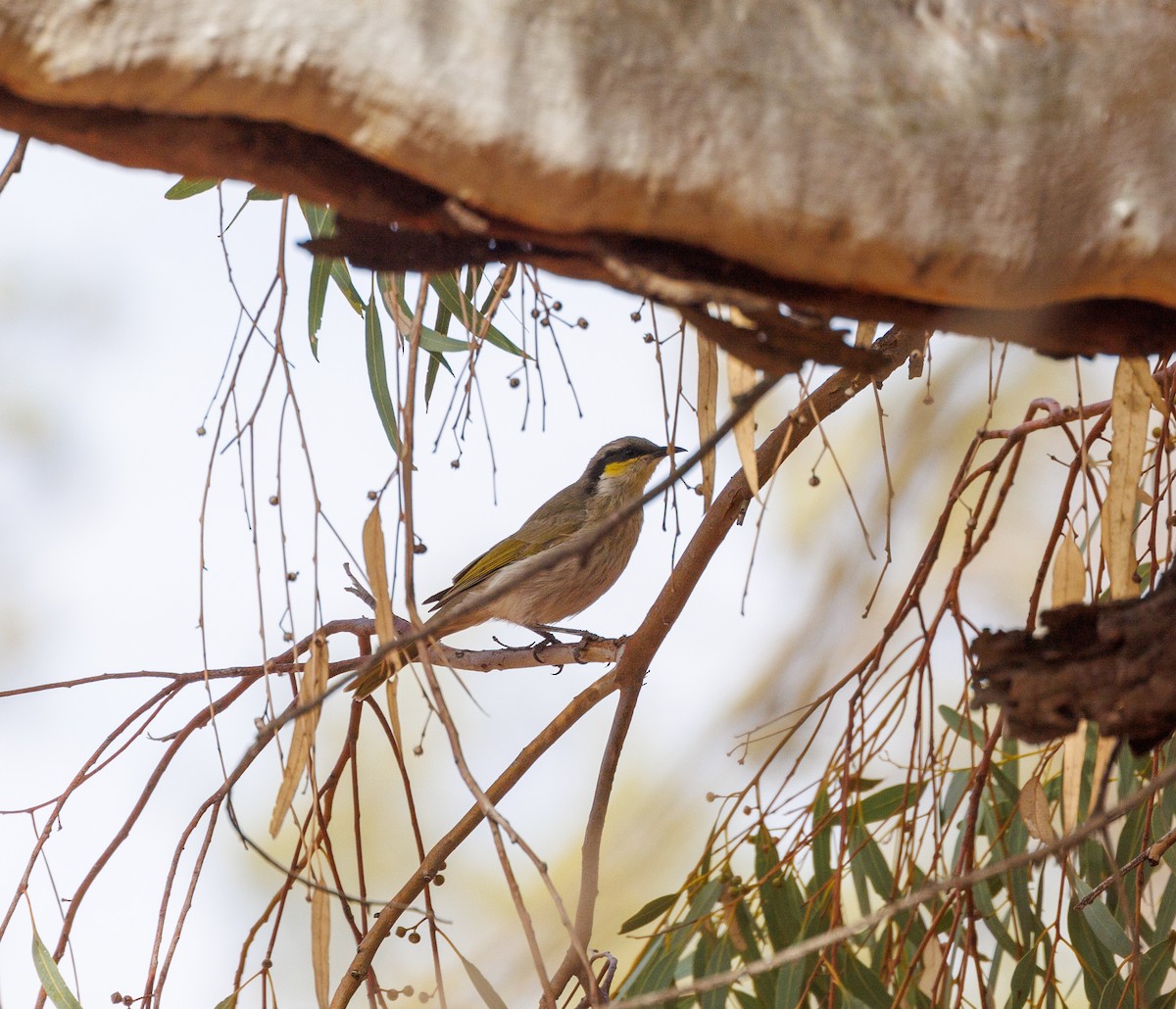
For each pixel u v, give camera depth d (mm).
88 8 3867
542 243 4117
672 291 3871
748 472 5094
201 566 5855
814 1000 6875
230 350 5992
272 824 5285
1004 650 4480
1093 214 3869
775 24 3914
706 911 7203
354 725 6445
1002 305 3896
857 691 6426
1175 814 6867
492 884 13477
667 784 14461
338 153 4180
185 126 4148
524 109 3756
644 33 3838
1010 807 7258
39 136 4203
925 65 3949
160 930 5820
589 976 4348
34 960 5895
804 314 4094
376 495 5348
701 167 3736
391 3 3861
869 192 3771
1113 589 5266
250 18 3842
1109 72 3979
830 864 7238
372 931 6008
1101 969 6785
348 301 7227
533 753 7344
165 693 6621
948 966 6633
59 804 6223
